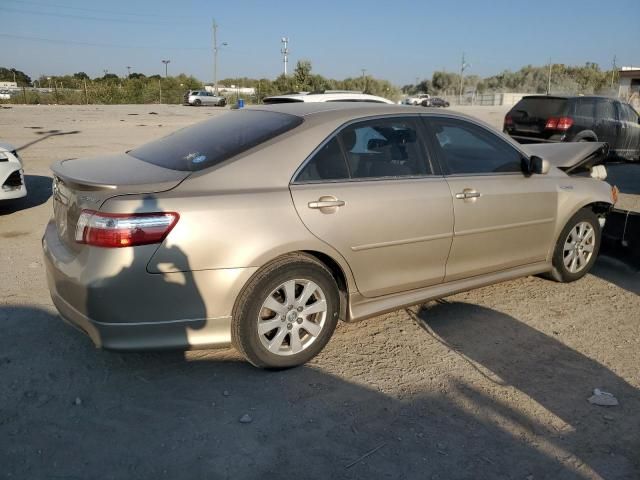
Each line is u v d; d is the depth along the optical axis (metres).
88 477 2.69
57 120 25.12
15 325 4.20
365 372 3.70
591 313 4.73
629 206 8.70
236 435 3.02
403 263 4.05
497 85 87.56
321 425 3.13
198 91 48.59
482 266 4.56
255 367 3.70
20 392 3.35
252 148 3.60
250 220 3.37
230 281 3.34
